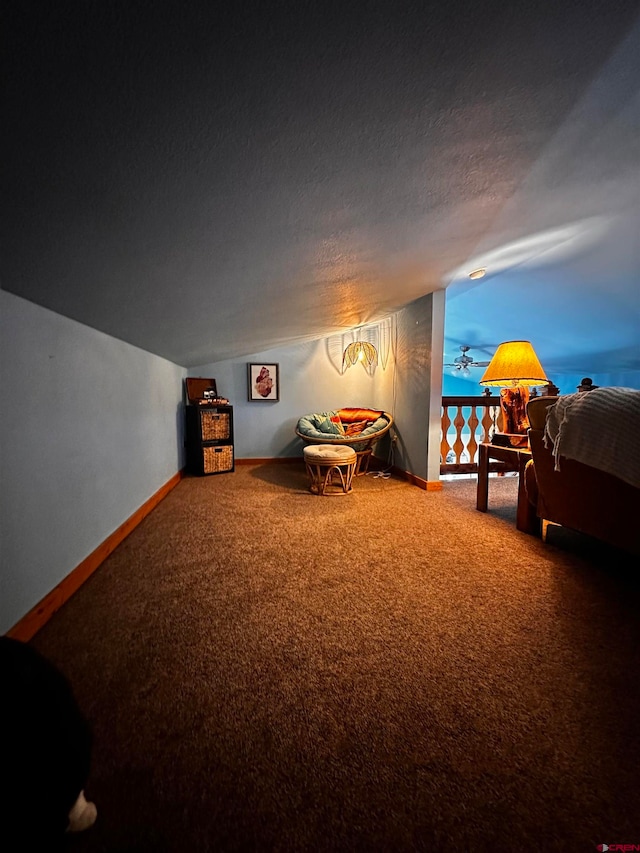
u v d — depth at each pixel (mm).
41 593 1602
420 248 2273
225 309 2457
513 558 2182
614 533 1911
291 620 1592
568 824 829
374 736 1049
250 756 989
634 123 1394
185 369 4824
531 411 2227
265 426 5340
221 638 1475
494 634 1493
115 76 651
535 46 849
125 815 848
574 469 2039
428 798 884
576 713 1118
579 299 4383
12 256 1155
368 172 1201
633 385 6422
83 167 835
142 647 1422
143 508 2928
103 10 542
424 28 719
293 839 804
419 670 1301
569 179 1844
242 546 2371
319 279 2318
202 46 641
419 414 3969
